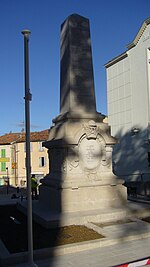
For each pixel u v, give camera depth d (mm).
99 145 11805
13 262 6953
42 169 42281
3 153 47625
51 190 11477
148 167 19125
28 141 6664
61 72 12922
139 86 19938
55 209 10992
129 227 9242
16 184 43812
